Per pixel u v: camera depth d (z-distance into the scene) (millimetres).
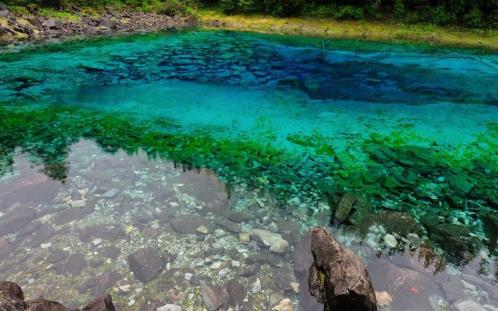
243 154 7188
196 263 4082
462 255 4383
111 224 4691
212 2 30062
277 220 5012
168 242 4406
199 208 5191
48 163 6371
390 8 27016
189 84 11836
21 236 4352
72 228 4566
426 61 15992
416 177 6469
